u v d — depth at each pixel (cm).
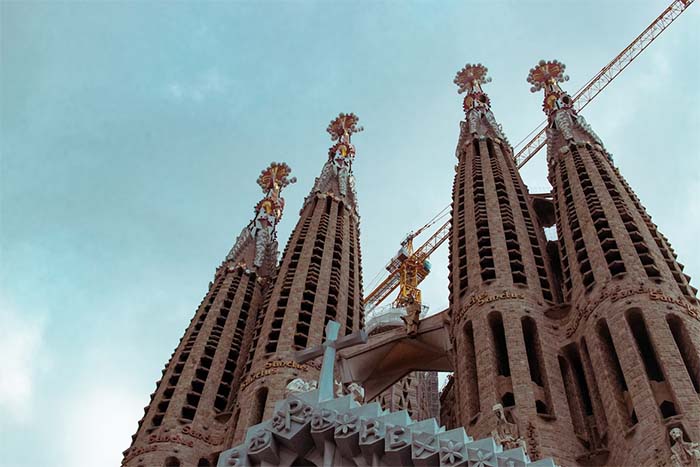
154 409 6419
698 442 4188
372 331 8975
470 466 2908
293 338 6775
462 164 8800
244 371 6706
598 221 6247
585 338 5434
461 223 7475
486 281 6288
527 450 4738
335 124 11169
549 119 8694
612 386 4891
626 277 5472
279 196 10156
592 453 4703
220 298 7881
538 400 5222
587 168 7162
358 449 3148
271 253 9062
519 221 7181
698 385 4719
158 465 5853
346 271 8188
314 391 3450
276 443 3312
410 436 3059
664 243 6012
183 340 7331
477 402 5491
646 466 4231
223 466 3288
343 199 9531
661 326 4984
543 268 6581
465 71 10662
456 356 6088
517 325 5778
